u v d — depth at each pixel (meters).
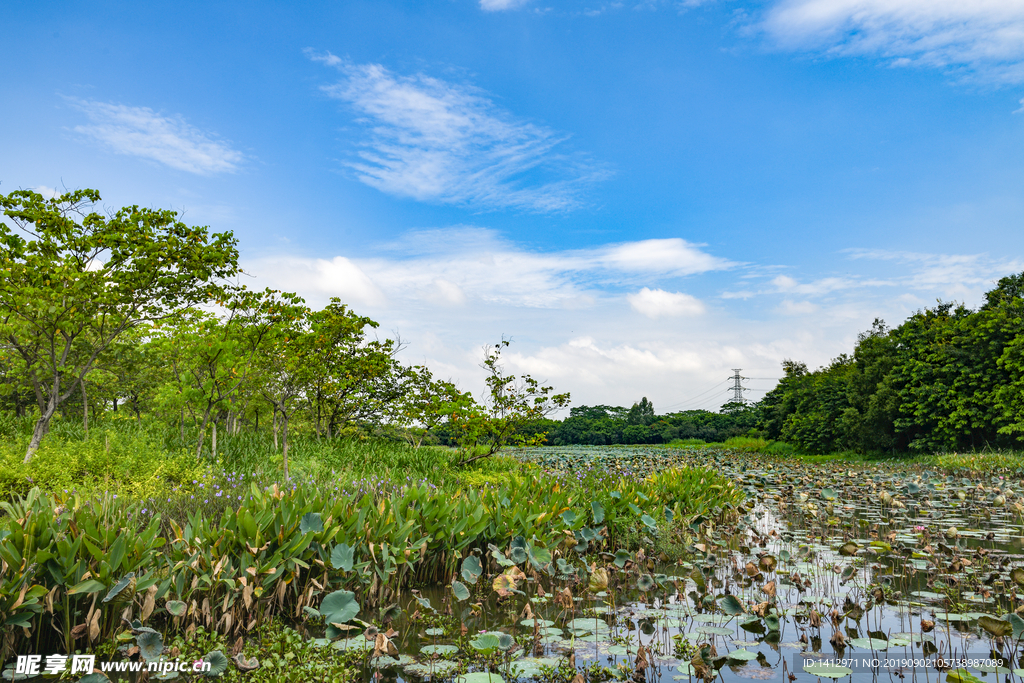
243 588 4.31
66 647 3.80
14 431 14.30
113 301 11.75
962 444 25.75
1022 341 22.20
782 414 44.41
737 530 8.88
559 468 18.72
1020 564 6.46
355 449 15.52
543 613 5.03
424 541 5.52
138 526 5.37
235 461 13.47
